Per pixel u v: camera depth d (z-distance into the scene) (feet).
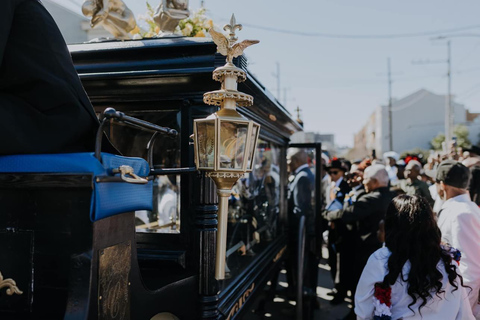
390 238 6.36
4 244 4.02
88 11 6.97
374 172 13.08
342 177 17.33
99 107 6.80
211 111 6.35
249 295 8.41
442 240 8.36
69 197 3.88
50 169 3.84
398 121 146.20
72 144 4.41
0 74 4.11
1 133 3.78
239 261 8.80
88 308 3.74
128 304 4.54
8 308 4.00
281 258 12.91
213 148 4.54
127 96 6.57
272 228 12.45
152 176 5.34
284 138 14.11
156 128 4.72
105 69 6.37
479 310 8.00
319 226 14.78
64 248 3.89
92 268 3.83
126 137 6.79
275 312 15.23
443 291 5.99
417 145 144.46
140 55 6.31
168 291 5.48
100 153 3.92
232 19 4.80
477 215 8.04
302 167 15.23
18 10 4.16
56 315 3.89
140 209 4.74
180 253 6.39
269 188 11.99
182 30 7.77
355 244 13.14
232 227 8.38
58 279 3.91
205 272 6.26
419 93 145.69
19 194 4.00
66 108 4.26
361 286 6.42
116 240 4.28
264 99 8.43
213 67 5.98
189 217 6.48
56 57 4.29
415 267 6.00
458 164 8.82
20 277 3.98
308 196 14.87
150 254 6.49
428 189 17.53
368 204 12.51
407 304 6.20
